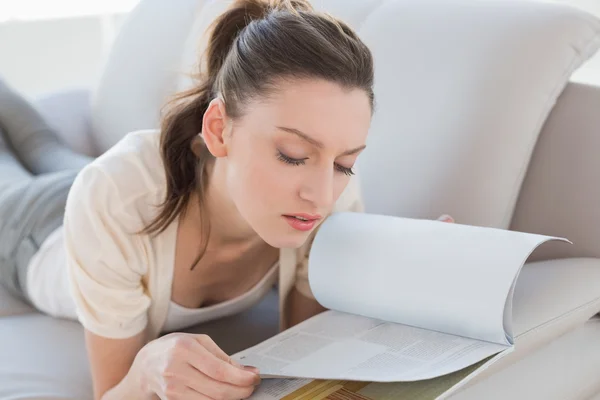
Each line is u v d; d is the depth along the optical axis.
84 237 0.96
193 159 1.02
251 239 1.08
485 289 0.79
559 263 1.13
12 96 1.78
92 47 2.69
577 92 1.20
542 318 0.93
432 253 0.86
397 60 1.31
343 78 0.79
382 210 1.27
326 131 0.79
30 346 1.21
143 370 0.85
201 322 1.20
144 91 1.71
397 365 0.76
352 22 1.42
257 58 0.82
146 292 1.05
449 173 1.19
